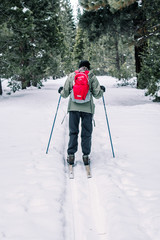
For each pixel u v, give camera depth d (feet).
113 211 8.38
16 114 27.86
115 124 21.70
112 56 119.03
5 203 8.85
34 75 64.69
